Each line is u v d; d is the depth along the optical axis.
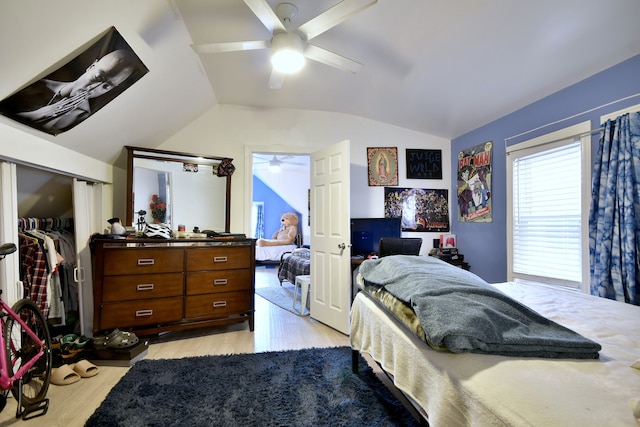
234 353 2.43
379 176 3.81
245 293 2.98
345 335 2.88
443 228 3.92
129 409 1.66
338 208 3.09
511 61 2.25
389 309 1.44
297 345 2.62
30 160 1.88
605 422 0.66
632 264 1.89
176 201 3.24
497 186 3.17
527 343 0.98
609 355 1.02
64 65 1.59
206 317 2.82
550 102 2.58
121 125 2.56
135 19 1.72
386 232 3.59
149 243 2.62
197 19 2.03
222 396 1.79
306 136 3.69
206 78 2.88
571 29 1.86
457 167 3.83
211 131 3.50
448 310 1.09
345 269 2.96
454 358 0.99
